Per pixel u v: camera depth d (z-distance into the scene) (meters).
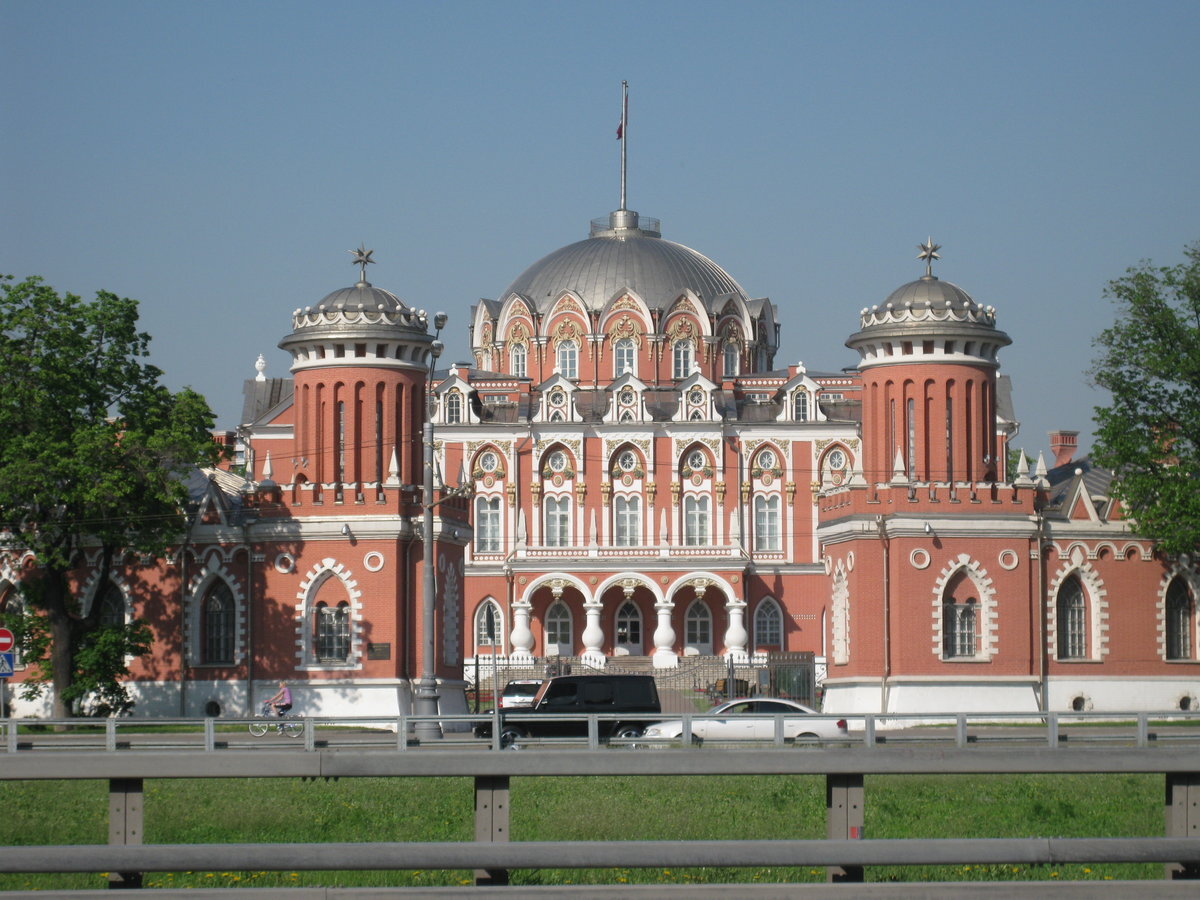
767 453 137.38
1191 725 75.69
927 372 91.19
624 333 144.75
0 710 70.00
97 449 80.06
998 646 87.19
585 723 71.00
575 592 136.25
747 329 147.38
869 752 33.28
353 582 85.56
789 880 38.59
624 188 156.25
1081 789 54.22
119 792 33.28
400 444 89.88
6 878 37.94
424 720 44.09
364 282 91.62
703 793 52.34
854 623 88.00
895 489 87.50
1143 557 89.62
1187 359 86.19
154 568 87.69
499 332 148.25
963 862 32.00
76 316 83.19
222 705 86.19
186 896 31.45
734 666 119.31
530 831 44.19
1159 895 31.78
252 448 136.88
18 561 89.12
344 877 38.34
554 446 137.38
